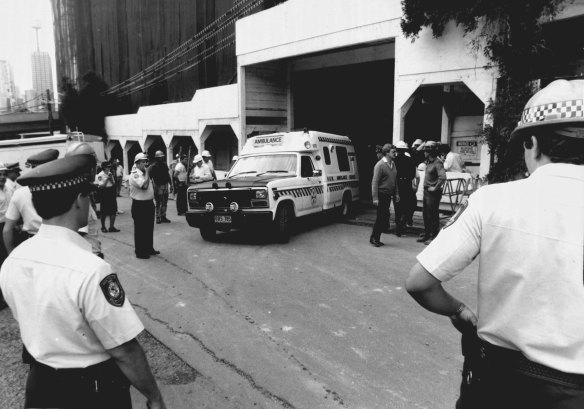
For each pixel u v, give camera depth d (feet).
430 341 13.93
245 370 12.43
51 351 5.62
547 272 4.27
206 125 67.67
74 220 6.02
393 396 10.86
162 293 19.38
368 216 39.83
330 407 10.51
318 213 34.06
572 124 4.47
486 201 4.76
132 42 128.06
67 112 125.80
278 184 28.12
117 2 134.92
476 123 39.22
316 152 33.63
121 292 5.86
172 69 107.14
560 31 30.14
